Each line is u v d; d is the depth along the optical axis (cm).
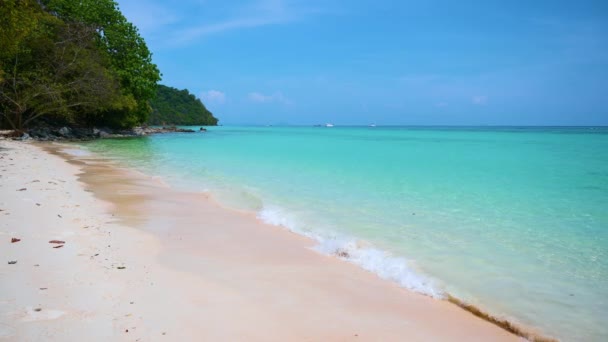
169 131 6881
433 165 2056
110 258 620
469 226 877
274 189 1342
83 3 4562
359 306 505
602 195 1238
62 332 394
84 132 4362
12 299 455
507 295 539
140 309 456
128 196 1177
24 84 3394
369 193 1270
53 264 571
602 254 696
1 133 3225
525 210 1032
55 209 911
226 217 965
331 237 799
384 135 7306
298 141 4728
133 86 4884
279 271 616
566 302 520
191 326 428
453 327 462
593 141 4766
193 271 594
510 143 4338
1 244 637
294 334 427
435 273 614
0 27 2094
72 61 3691
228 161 2247
